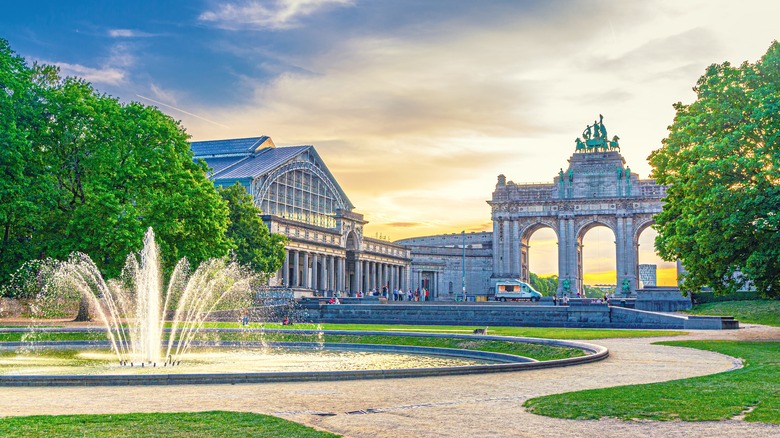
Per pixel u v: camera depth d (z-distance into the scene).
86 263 73.38
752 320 93.81
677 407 23.80
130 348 55.72
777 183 56.19
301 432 20.25
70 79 80.19
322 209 191.00
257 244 118.06
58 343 57.66
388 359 48.59
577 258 199.75
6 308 87.31
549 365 37.84
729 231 55.88
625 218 193.88
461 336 58.09
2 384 30.88
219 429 20.59
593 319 84.69
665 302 116.62
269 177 165.00
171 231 78.25
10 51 76.19
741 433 20.16
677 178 69.50
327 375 32.44
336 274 175.88
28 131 70.81
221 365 43.34
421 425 21.67
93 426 20.91
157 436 19.69
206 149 187.75
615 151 197.75
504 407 24.72
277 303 99.31
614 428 21.03
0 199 70.25
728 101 61.84
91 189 76.31
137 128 78.38
